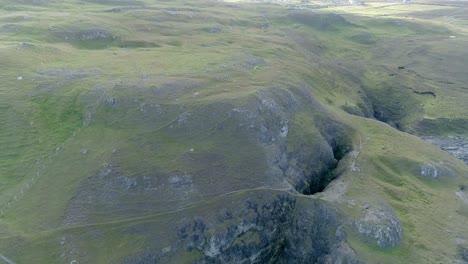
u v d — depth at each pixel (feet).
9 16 319.47
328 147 218.38
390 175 208.44
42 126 187.73
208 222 151.74
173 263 141.79
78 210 149.07
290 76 270.05
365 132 251.60
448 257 160.35
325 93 313.73
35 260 131.23
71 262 132.16
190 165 169.58
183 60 270.05
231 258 151.64
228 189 163.94
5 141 177.78
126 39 308.60
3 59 231.50
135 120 189.37
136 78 222.89
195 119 190.39
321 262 157.28
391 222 167.12
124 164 165.99
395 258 155.63
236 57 289.53
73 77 223.51
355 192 186.19
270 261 159.22
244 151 181.57
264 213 161.17
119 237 142.61
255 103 203.41
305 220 165.07
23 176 162.40
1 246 133.28
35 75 222.89
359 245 157.17
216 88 219.00
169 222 149.07
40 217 145.59
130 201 155.22
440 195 200.95
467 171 230.89
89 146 175.73
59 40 289.53
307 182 196.75
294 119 220.23
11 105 196.65
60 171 164.25
